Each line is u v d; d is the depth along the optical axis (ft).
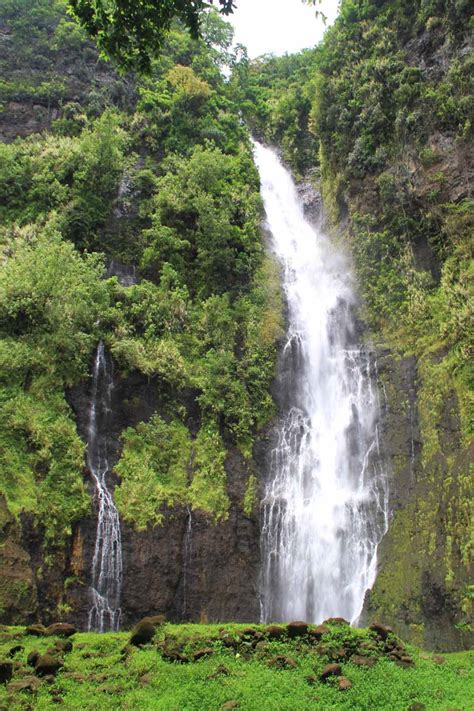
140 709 30.99
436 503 62.59
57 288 70.38
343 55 103.71
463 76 84.38
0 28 117.50
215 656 38.22
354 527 69.21
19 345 66.13
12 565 52.54
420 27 93.76
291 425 77.92
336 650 39.78
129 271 87.92
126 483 63.72
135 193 95.40
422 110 87.71
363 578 65.26
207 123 111.65
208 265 88.17
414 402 72.84
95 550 58.59
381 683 35.70
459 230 79.41
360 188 95.91
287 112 138.62
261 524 67.82
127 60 40.42
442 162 84.07
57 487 59.16
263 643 40.22
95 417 67.62
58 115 108.27
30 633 42.83
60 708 31.01
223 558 64.18
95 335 71.61
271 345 81.76
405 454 70.38
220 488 67.67
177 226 91.45
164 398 72.38
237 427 72.54
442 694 35.22
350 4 104.42
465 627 52.60
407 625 56.39
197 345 79.05
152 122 108.37
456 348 71.31
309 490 74.23
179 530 63.21
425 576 57.98
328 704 32.45
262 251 95.76
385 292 84.79
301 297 93.25
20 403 62.85
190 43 133.69
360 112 98.12
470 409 65.67
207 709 31.53
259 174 118.11
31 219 87.86
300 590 66.54
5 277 70.79
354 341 84.53
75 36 117.29
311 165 131.34
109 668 37.01
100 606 57.21
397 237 87.81
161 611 59.47
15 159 95.20
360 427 76.84
